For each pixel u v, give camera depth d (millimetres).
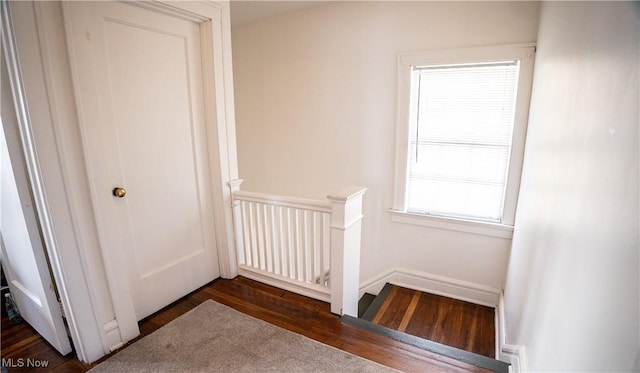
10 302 2004
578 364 851
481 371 1605
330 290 2170
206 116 2252
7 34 1280
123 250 1817
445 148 2701
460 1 2400
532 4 2199
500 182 2566
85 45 1510
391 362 1659
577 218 999
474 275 2785
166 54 1965
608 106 833
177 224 2172
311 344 1786
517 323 1749
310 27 2977
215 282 2494
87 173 1562
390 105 2791
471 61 2434
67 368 1623
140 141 1872
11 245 1737
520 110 2342
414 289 3039
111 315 1737
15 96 1351
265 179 3592
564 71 1361
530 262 1634
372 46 2758
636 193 627
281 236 2338
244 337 1845
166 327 1932
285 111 3295
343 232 1958
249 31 3316
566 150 1216
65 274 1523
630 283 622
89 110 1552
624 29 751
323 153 3186
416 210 2928
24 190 1483
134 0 1697
